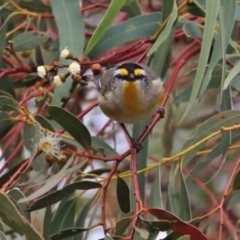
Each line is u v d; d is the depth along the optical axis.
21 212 7.68
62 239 8.17
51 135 8.28
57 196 7.98
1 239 7.27
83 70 9.34
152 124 8.79
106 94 9.56
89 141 8.30
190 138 8.71
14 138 10.61
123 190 8.74
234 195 9.30
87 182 7.91
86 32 11.67
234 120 8.74
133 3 10.62
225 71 8.69
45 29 11.33
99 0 12.36
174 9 9.00
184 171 11.16
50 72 9.45
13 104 8.57
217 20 9.27
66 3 9.86
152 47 8.87
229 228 10.63
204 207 12.56
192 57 11.16
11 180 7.97
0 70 10.59
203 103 13.00
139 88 9.41
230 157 12.96
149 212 7.24
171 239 7.44
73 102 12.43
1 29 10.30
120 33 10.02
